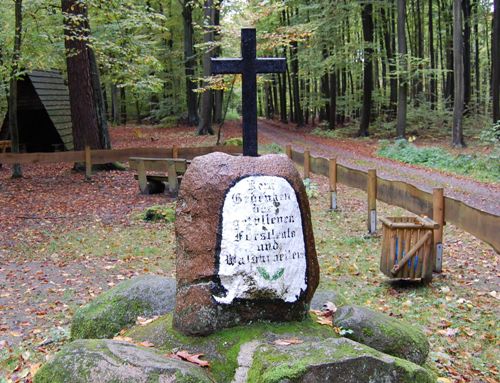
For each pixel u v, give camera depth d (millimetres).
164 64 37594
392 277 6801
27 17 16625
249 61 4770
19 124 22484
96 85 17922
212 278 4234
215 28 19250
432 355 4871
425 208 7777
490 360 4891
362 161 20562
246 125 4805
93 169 17828
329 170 11859
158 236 10148
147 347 4000
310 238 4535
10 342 5617
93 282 7602
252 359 3781
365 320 4461
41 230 10711
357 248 8945
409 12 38000
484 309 6047
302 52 30984
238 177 4320
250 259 4266
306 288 4465
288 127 42031
